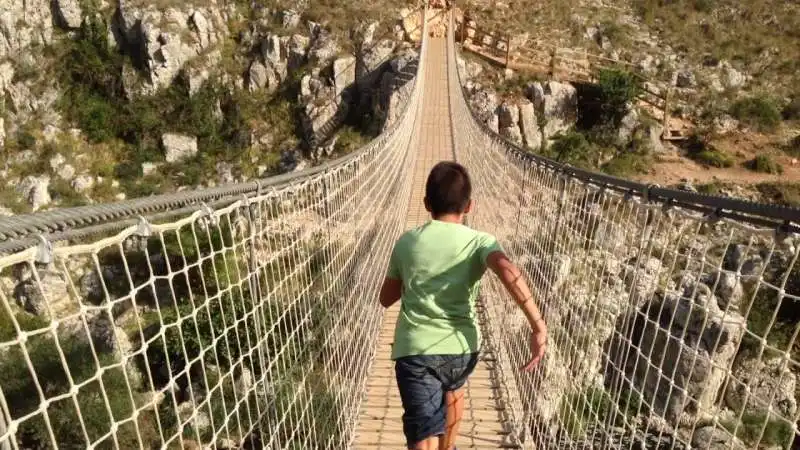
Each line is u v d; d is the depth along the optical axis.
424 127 22.94
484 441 5.09
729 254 9.61
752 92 32.53
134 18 38.16
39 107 37.47
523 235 6.21
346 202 5.57
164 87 37.75
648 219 3.24
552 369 4.49
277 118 37.12
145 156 36.41
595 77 31.97
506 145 8.27
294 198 3.81
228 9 39.47
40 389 1.46
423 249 2.88
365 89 36.06
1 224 1.49
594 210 3.83
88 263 15.36
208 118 37.25
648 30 38.19
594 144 29.73
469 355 2.89
